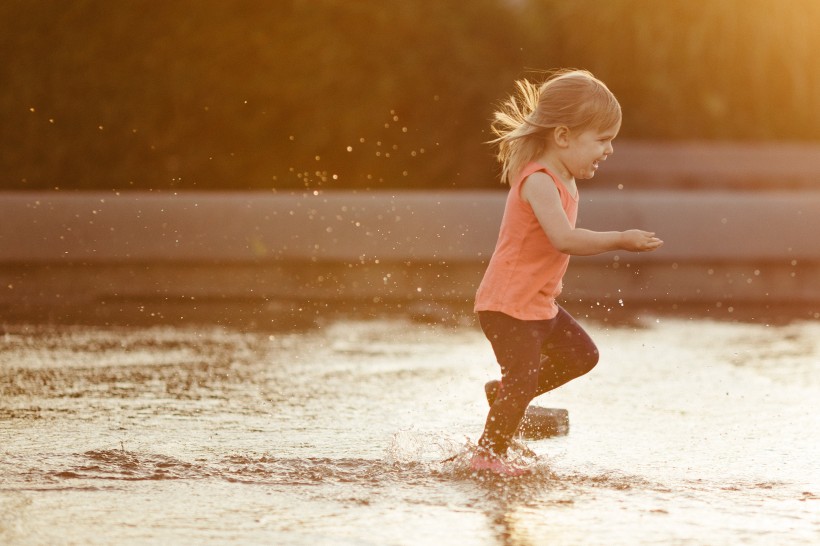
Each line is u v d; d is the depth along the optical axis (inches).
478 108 891.4
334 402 426.0
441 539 256.1
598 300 749.3
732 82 1039.0
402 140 882.8
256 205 739.4
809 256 761.0
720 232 756.0
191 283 745.0
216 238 734.5
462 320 653.3
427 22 901.8
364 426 384.5
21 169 859.4
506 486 305.3
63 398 424.2
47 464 322.0
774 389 459.2
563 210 338.0
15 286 732.7
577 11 1013.8
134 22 877.8
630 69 1018.7
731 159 957.2
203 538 255.1
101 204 733.3
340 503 286.7
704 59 1032.2
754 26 1035.9
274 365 503.8
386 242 738.2
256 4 885.2
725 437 372.2
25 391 436.1
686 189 951.6
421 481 310.7
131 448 344.8
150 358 516.7
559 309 362.9
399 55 890.7
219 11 881.5
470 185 880.9
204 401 423.5
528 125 356.2
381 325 633.6
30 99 864.9
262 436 365.7
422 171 881.5
